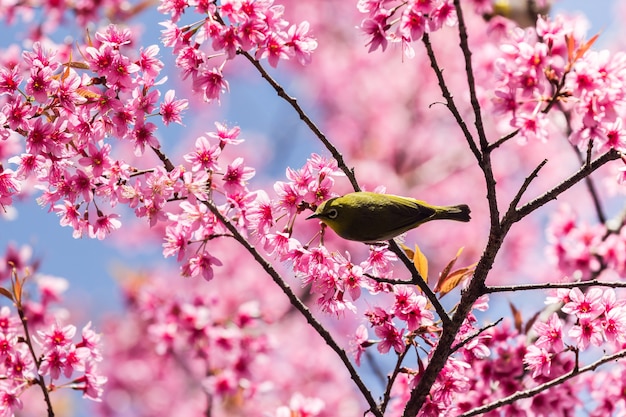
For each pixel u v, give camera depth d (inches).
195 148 346.0
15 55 561.9
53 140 331.0
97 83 340.2
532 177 300.8
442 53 1080.8
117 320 933.2
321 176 344.2
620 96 300.2
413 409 338.3
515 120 301.9
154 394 900.6
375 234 340.5
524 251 1004.6
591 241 563.5
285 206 341.4
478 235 1049.5
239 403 610.9
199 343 609.6
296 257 333.7
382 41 322.3
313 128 340.2
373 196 345.4
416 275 337.1
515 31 315.9
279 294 919.0
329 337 336.2
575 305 335.3
